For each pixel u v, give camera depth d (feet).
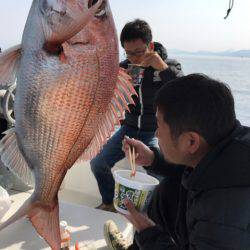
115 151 12.23
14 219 4.28
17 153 4.23
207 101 4.52
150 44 11.73
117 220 9.05
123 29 11.59
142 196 6.80
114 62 4.01
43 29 3.71
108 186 11.60
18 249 7.45
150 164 7.23
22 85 3.95
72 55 3.84
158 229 6.07
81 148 4.25
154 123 12.73
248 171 4.33
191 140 4.66
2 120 10.99
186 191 5.72
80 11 3.52
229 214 4.24
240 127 4.81
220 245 4.20
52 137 4.09
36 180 4.26
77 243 7.55
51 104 3.94
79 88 3.94
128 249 7.34
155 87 12.28
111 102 4.20
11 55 3.90
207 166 4.53
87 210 9.43
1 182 10.26
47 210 4.39
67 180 12.59
